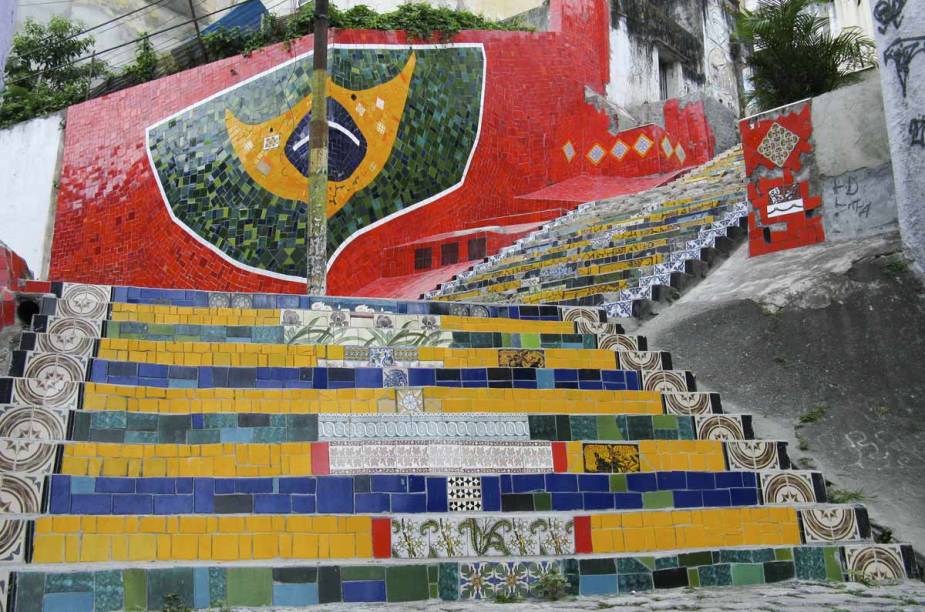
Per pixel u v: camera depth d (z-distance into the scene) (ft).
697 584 16.67
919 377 23.36
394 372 22.18
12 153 54.60
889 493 20.36
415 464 18.48
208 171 47.09
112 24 66.80
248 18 50.67
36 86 57.67
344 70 46.60
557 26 57.98
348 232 45.14
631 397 22.06
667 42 67.62
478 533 16.66
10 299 23.50
